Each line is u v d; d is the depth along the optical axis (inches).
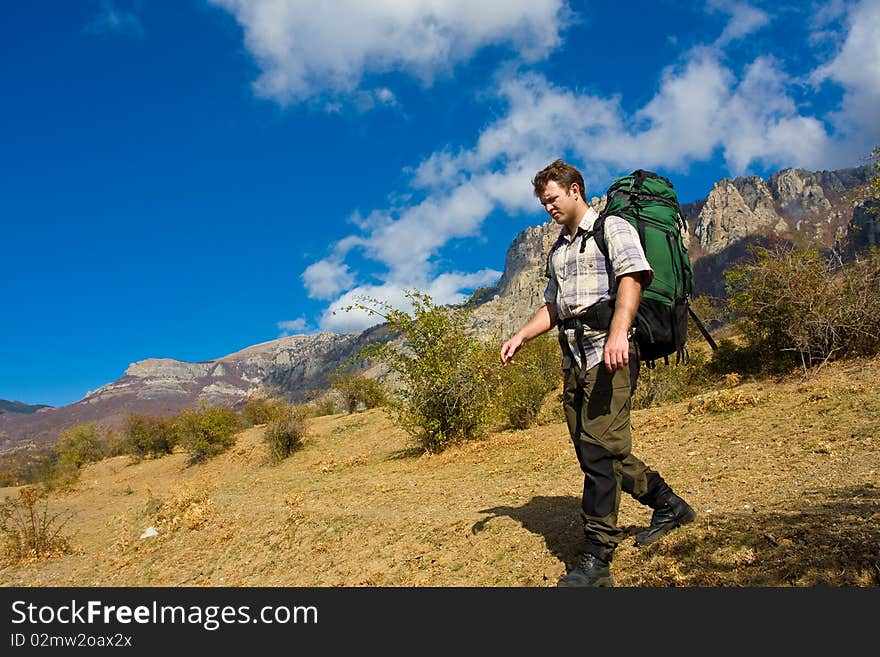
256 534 268.8
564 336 124.5
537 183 123.5
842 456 196.2
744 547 117.2
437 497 277.3
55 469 1160.8
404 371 486.9
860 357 390.9
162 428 1122.7
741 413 322.0
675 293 113.3
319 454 692.1
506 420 534.0
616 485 122.1
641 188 119.3
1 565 350.3
